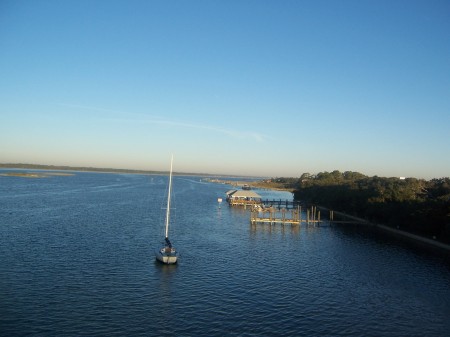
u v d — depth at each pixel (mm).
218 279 58375
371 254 81938
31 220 99562
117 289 51625
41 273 56188
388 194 129500
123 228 96188
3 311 42656
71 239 79375
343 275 64312
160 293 51094
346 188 170500
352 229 116438
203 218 126125
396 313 48812
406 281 62844
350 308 49500
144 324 41625
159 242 81875
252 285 56344
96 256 67188
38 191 189000
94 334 38688
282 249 82875
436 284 61969
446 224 94312
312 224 122688
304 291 54969
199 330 40875
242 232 102562
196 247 79812
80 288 51094
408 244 95188
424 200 112938
